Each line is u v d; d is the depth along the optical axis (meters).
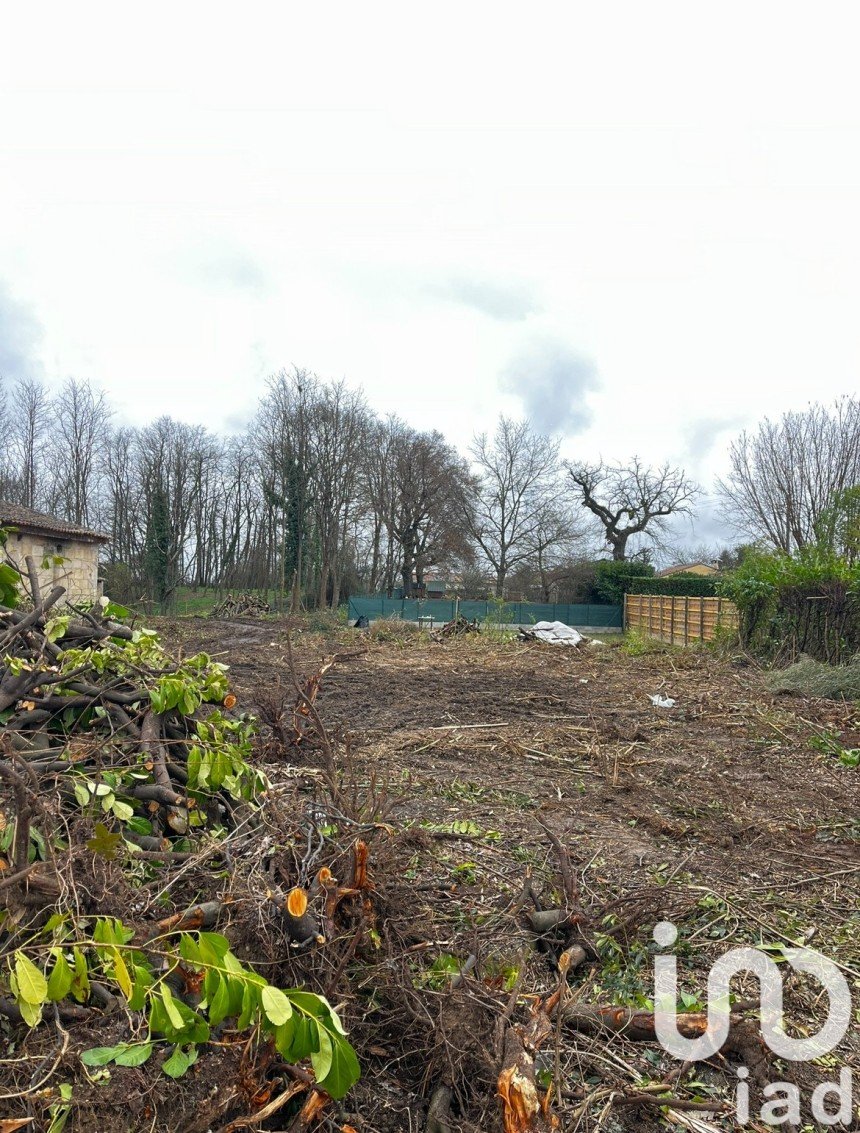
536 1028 2.24
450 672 13.70
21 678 2.98
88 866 2.23
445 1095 2.07
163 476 40.09
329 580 40.94
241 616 30.66
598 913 3.32
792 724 8.73
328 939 2.32
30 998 1.64
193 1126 1.78
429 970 2.55
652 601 27.47
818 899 3.90
